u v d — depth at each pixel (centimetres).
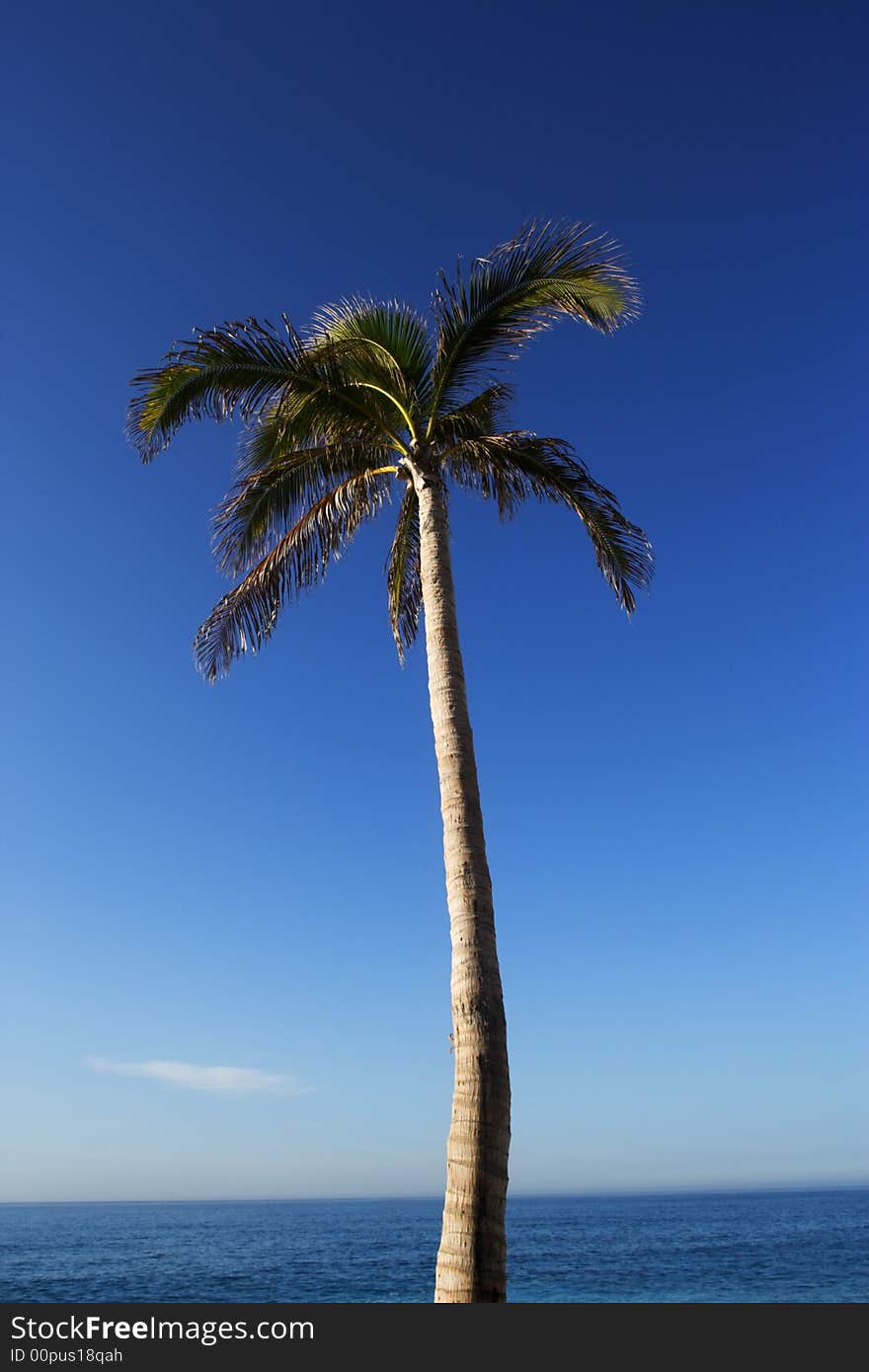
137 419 1052
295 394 1092
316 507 1113
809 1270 4316
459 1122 745
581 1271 4500
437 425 1146
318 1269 4819
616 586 1163
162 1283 4209
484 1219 711
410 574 1300
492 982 791
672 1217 11181
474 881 830
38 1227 11369
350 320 1131
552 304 1127
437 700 927
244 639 1133
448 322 1118
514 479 1145
